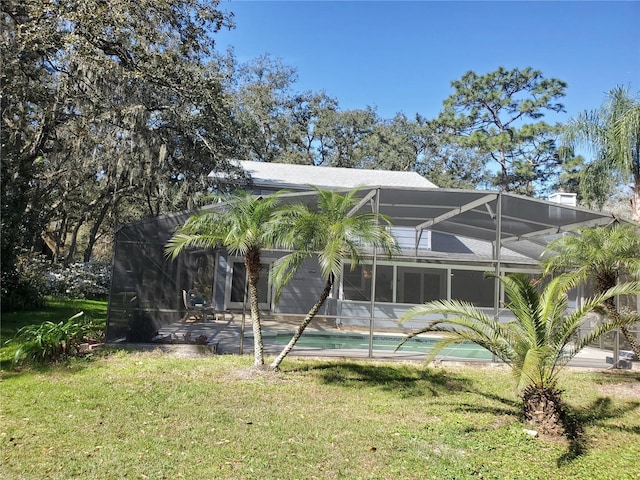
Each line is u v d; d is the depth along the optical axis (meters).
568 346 7.84
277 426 5.71
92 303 17.48
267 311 18.53
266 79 37.31
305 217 7.68
